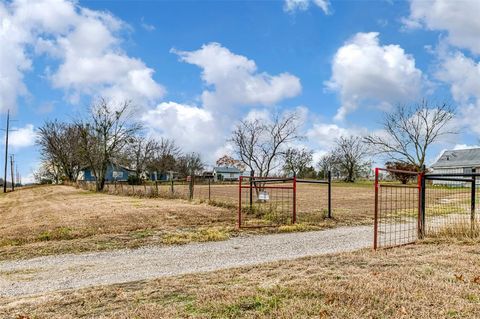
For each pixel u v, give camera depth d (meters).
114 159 40.56
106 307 4.62
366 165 70.81
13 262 8.55
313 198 26.80
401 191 14.40
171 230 12.01
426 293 4.58
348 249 8.86
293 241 10.37
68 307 4.72
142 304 4.61
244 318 4.00
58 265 8.18
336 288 4.78
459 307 4.15
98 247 9.88
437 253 6.91
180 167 60.09
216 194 29.56
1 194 49.00
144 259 8.57
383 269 5.77
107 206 19.69
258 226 12.59
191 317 4.07
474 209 9.30
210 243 10.33
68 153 61.03
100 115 41.19
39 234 11.48
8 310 4.80
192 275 6.26
